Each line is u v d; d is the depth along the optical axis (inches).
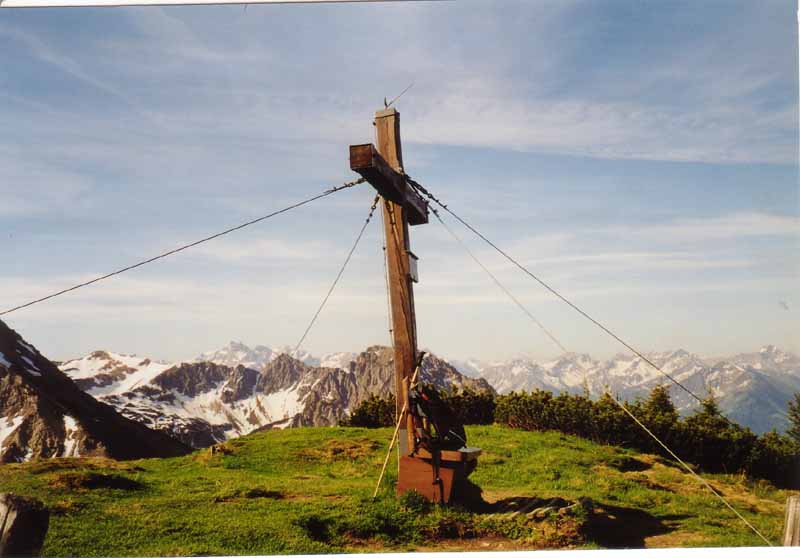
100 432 6712.6
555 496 526.9
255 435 960.9
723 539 441.7
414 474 474.9
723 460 874.1
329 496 514.9
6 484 511.2
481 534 422.3
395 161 524.4
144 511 444.1
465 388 1230.9
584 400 1029.8
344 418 1235.2
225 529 402.6
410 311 510.6
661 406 1080.8
